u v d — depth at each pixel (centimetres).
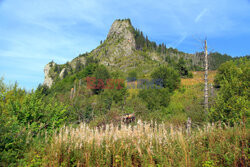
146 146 501
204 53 1545
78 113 1228
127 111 1327
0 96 1024
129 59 13425
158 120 1270
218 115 870
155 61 13550
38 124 812
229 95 873
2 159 472
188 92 2397
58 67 13275
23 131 622
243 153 427
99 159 465
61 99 1783
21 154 526
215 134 582
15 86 1207
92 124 1033
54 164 459
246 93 852
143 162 441
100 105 1526
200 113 1279
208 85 1589
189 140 578
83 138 539
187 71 3556
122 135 546
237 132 557
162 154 474
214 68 1560
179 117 1336
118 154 480
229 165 428
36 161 486
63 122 916
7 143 530
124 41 15762
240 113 749
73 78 5169
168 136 579
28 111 800
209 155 475
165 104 1939
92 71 4906
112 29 18825
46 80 12531
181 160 447
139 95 2152
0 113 657
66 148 515
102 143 533
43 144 590
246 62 1156
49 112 899
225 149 479
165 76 2869
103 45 16638
